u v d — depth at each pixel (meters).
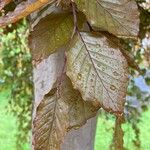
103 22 0.33
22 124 1.95
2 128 3.66
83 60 0.34
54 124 0.35
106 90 0.33
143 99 1.83
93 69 0.34
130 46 1.39
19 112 1.95
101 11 0.34
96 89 0.33
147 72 1.73
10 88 1.97
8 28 1.34
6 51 1.91
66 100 0.36
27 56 1.89
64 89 0.36
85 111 0.35
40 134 0.35
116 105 0.33
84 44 0.34
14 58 1.91
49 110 0.35
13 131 3.59
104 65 0.34
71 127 0.35
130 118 1.80
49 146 0.35
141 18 1.30
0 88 1.96
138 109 1.84
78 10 0.36
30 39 0.36
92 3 0.34
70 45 0.34
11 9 0.45
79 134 0.73
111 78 0.34
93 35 0.35
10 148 3.31
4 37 1.82
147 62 1.67
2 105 3.84
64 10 0.36
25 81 1.92
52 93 0.36
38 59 0.35
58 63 0.51
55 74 0.51
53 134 0.35
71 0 0.34
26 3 0.32
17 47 1.88
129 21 0.34
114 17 0.34
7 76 1.94
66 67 0.34
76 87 0.33
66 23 0.36
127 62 0.37
